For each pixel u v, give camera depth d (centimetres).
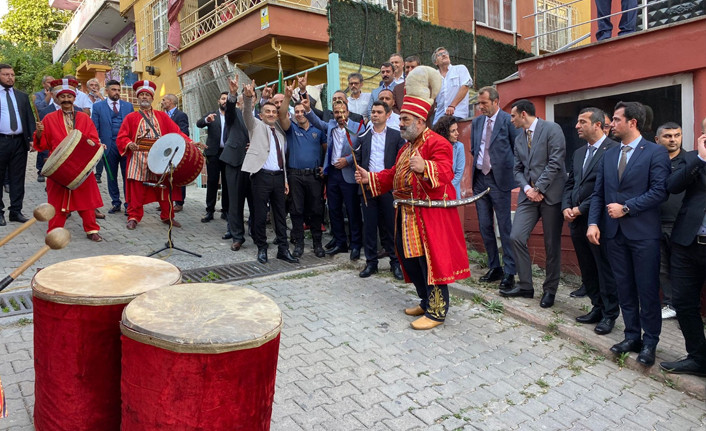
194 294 243
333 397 342
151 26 1549
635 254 402
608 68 617
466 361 404
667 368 394
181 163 686
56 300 237
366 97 726
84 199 644
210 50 1228
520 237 518
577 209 466
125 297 240
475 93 1091
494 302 516
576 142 672
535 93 688
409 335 443
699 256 378
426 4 1235
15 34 2992
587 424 336
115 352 244
